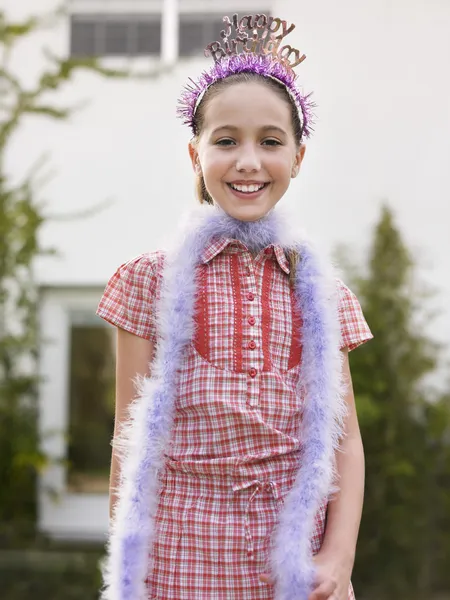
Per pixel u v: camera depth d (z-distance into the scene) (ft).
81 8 19.38
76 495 18.70
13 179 18.90
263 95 5.73
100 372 18.88
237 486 5.28
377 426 16.42
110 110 19.07
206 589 5.23
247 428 5.32
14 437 17.53
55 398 18.79
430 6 18.38
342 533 5.42
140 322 5.75
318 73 18.52
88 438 18.78
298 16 18.61
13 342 17.44
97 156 19.03
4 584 15.84
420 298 17.06
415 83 18.39
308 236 6.14
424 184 18.30
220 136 5.73
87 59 17.69
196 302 5.62
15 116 17.58
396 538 16.35
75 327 18.97
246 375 5.42
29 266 17.30
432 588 16.57
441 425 16.52
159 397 5.43
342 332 5.95
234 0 19.16
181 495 5.36
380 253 16.92
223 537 5.24
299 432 5.54
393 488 16.44
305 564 5.12
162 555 5.33
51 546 18.02
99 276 18.85
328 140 18.49
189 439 5.41
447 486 16.81
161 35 19.34
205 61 18.90
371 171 18.40
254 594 5.22
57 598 15.20
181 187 18.89
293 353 5.66
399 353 16.60
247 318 5.55
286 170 5.80
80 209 18.95
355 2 18.48
